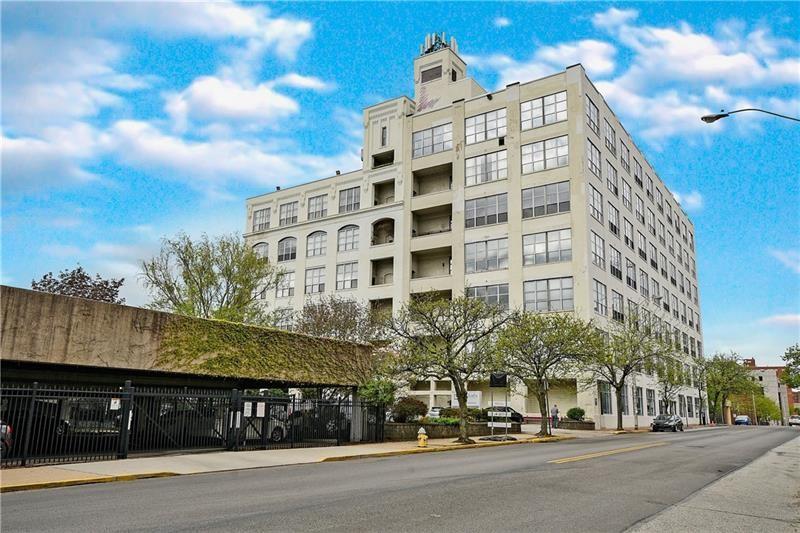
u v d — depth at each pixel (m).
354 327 43.31
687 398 78.19
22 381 20.09
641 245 63.94
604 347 41.97
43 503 10.41
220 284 39.91
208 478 14.41
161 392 20.31
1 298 17.05
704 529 8.91
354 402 27.88
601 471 15.95
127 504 10.19
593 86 54.59
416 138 60.94
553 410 44.31
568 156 50.91
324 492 11.60
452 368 29.59
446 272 58.00
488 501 10.62
